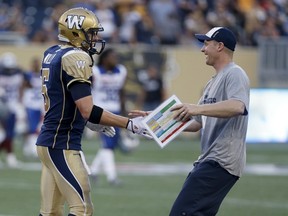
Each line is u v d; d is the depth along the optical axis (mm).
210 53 25906
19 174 52719
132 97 74875
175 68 76188
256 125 71375
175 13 84188
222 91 25484
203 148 26172
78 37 25000
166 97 76000
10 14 84188
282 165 59312
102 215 36781
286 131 71500
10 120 57250
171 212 25547
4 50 75312
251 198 42875
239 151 25484
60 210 25484
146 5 84750
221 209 38844
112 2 84250
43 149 24750
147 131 24953
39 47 75875
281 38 87500
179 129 25062
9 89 65188
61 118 24609
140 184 48125
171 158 62688
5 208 38750
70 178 24531
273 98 71375
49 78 24703
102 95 48719
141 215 36875
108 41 79062
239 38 84062
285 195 44188
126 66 74938
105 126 25969
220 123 25578
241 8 88500
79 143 25031
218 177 25406
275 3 90500
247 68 78625
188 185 25547
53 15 80875
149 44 81438
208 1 86875
